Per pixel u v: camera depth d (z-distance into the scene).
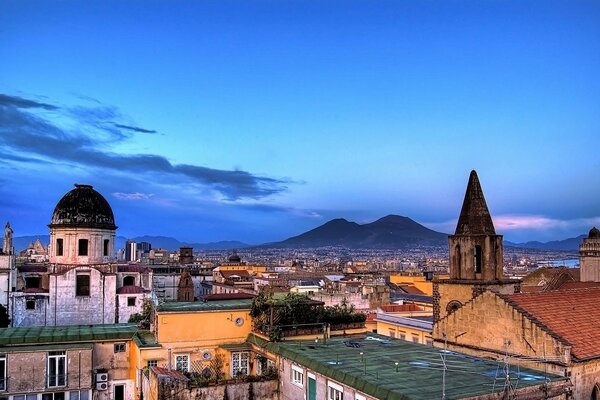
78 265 94.62
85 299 93.06
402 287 134.88
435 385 32.25
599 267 95.25
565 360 35.53
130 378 50.06
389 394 30.80
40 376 45.78
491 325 41.56
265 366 45.84
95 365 49.41
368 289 106.00
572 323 39.94
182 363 47.78
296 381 40.53
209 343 48.75
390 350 42.34
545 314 40.53
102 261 98.81
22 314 90.00
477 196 53.78
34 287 96.19
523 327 38.91
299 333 47.34
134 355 49.81
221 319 49.44
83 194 99.69
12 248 90.81
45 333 49.88
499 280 51.44
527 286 102.50
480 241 52.06
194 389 40.19
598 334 39.25
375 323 72.69
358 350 42.19
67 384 46.47
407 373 35.00
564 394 34.38
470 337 43.47
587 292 46.62
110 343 50.03
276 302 48.28
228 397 41.22
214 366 46.16
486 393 30.86
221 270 171.12
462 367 36.88
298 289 117.00
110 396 49.38
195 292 152.88
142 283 100.12
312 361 38.56
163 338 47.62
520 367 37.53
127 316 94.62
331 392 36.12
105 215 99.75
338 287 124.19
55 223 97.12
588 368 36.44
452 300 52.84
